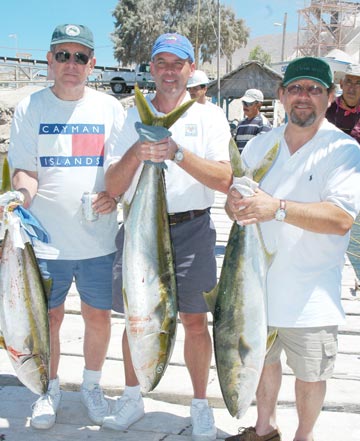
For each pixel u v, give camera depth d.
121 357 3.96
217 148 2.88
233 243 2.50
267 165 2.45
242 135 7.83
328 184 2.49
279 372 2.80
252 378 2.47
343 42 49.09
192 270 2.93
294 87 2.47
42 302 2.69
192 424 3.01
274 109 18.08
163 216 2.62
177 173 2.90
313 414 2.63
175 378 3.63
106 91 31.00
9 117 23.78
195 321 2.96
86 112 3.05
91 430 3.07
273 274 2.59
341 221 2.40
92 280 3.14
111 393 3.51
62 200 3.06
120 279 2.97
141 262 2.56
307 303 2.55
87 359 3.22
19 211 2.65
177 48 2.78
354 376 3.68
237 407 2.49
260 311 2.46
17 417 3.19
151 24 43.81
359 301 5.34
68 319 4.75
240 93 18.14
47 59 3.10
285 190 2.59
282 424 3.13
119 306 3.00
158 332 2.56
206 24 42.78
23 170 3.09
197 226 2.95
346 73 4.99
